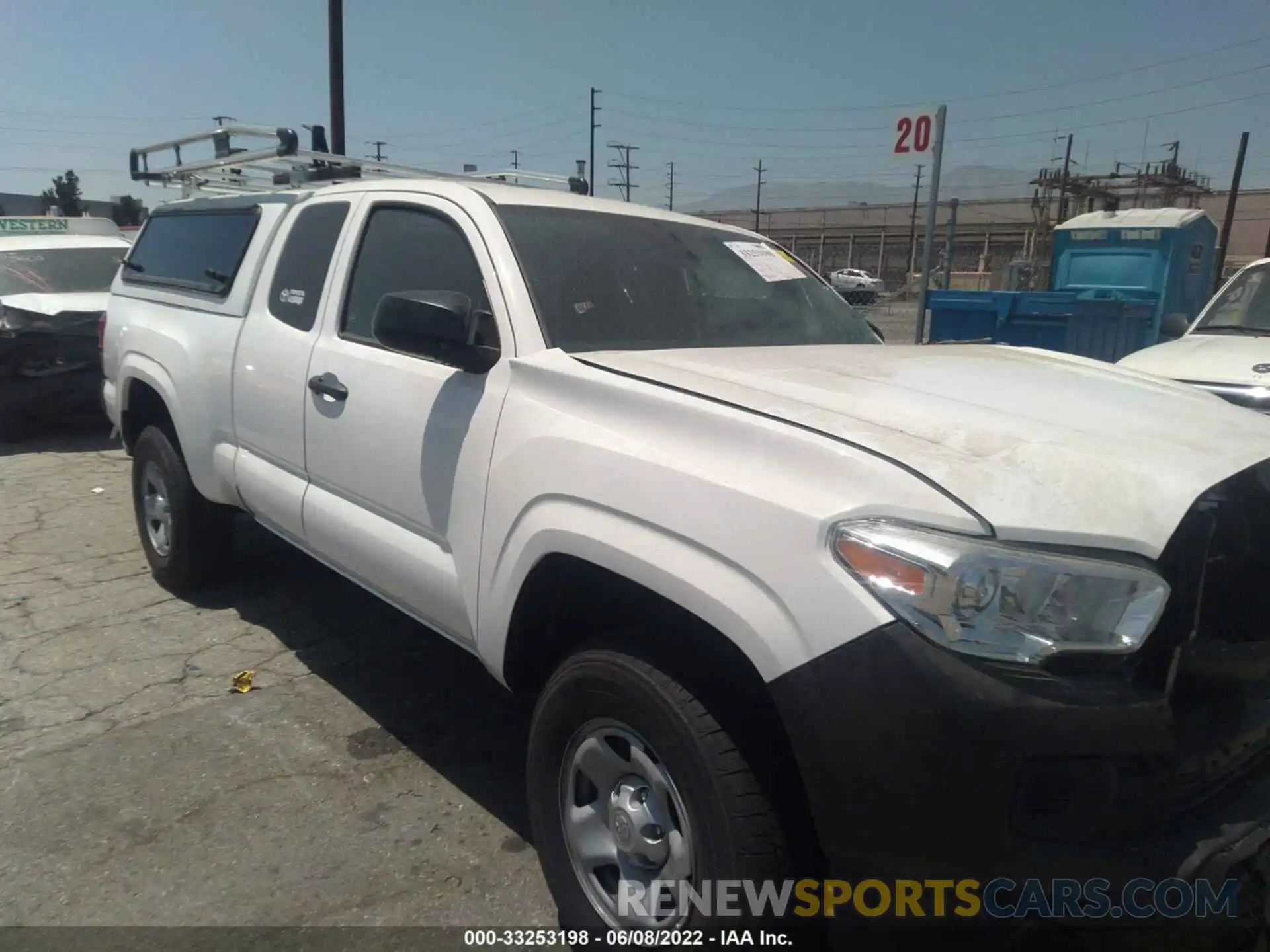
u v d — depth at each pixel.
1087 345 10.40
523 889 2.85
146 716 3.83
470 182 3.53
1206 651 2.02
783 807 2.09
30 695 3.97
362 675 4.23
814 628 1.90
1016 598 1.82
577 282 3.07
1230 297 7.55
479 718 3.88
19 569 5.50
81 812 3.17
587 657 2.40
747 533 2.04
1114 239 12.38
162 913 2.71
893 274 63.28
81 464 8.30
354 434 3.32
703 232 3.81
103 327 5.40
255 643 4.53
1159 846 1.87
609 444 2.40
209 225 4.72
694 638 2.25
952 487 1.93
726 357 2.86
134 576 5.40
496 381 2.81
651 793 2.31
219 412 4.23
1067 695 1.78
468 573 2.83
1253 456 2.24
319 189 4.06
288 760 3.53
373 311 3.43
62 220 12.41
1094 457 2.09
